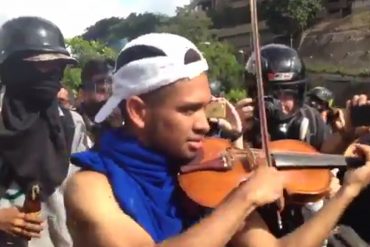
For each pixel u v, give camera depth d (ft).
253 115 12.16
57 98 12.42
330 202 7.69
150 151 7.32
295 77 12.76
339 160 8.49
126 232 6.97
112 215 7.02
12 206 11.83
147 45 7.21
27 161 11.85
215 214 6.80
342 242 10.49
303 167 8.52
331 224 7.55
